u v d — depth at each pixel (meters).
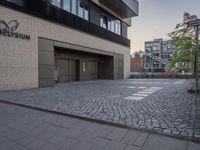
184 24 9.58
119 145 3.56
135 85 15.75
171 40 10.18
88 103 7.17
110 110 5.98
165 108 6.26
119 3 21.08
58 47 15.26
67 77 19.58
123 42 27.38
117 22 26.12
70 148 3.48
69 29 15.88
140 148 3.41
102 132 4.20
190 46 9.50
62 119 5.17
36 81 12.77
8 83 10.94
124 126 4.45
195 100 7.83
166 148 3.39
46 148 3.49
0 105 6.99
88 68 22.61
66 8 15.93
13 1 11.34
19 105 6.93
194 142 3.59
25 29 11.88
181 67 10.05
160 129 4.19
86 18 19.00
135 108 6.27
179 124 4.52
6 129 4.48
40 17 12.98
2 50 10.59
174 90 11.72
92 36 19.39
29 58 12.22
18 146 3.58
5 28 10.70
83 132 4.22
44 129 4.45
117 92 10.66
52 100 7.83
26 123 4.88
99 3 20.70
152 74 30.08
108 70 24.91
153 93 10.20
